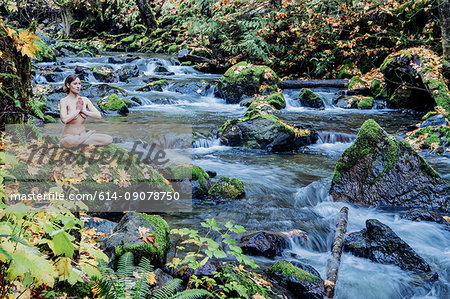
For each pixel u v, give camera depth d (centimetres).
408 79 1206
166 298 270
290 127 917
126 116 1130
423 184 577
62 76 1517
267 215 546
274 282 371
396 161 592
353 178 607
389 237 445
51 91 1207
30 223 238
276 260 426
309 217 546
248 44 1681
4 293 215
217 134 962
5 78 335
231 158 838
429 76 1084
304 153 888
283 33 1738
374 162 600
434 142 868
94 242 374
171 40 2445
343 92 1417
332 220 536
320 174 738
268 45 1712
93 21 2812
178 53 2119
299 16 1742
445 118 959
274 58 1766
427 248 464
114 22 2823
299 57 1720
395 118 1160
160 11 2784
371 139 608
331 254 457
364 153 608
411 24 1522
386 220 535
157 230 376
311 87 1543
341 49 1711
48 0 2784
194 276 332
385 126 1065
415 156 589
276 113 1207
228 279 335
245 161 817
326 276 400
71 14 2761
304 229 506
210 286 335
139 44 2506
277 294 346
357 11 1650
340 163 620
